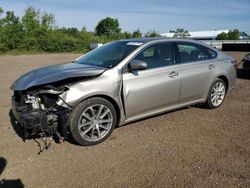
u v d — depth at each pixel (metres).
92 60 5.20
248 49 27.58
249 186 3.33
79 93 4.12
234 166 3.77
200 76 5.65
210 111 6.11
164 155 4.08
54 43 32.34
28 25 33.78
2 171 3.65
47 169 3.70
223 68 6.14
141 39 5.41
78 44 34.16
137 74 4.71
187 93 5.50
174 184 3.37
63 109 4.09
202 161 3.91
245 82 9.58
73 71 4.45
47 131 4.14
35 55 26.30
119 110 4.61
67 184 3.38
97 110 4.38
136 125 5.21
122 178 3.50
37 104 4.09
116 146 4.37
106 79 4.39
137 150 4.23
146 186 3.34
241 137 4.73
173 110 5.58
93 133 4.38
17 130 4.96
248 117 5.75
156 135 4.79
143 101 4.82
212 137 4.73
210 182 3.40
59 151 4.18
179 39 5.60
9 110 6.15
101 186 3.34
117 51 5.11
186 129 5.07
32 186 3.34
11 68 14.13
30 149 4.24
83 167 3.75
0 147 4.30
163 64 5.12
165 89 5.07
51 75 4.32
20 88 4.22
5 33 30.45
